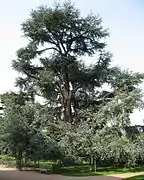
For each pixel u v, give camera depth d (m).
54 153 27.05
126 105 30.41
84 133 28.64
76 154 28.44
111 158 28.16
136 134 30.34
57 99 37.56
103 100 34.38
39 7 35.09
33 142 26.20
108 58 35.66
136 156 27.20
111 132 29.70
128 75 34.84
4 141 26.64
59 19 34.16
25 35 35.47
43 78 33.22
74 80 36.69
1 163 32.12
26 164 27.92
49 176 21.67
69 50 37.62
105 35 35.78
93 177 21.23
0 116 28.94
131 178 19.59
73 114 37.25
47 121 31.95
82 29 35.44
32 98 36.31
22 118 27.72
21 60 36.41
